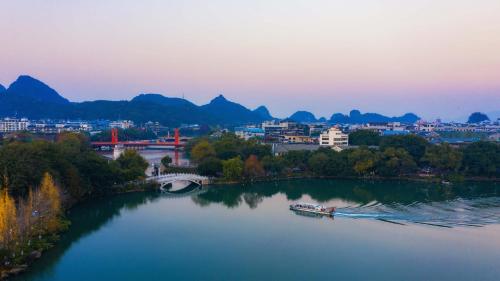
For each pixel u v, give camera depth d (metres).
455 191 197.12
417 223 140.25
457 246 118.62
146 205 170.12
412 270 102.75
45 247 111.62
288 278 98.75
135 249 117.25
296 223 143.25
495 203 167.88
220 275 100.38
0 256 96.75
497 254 112.62
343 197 185.00
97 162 176.50
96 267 104.19
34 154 147.62
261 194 194.50
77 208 159.75
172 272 102.00
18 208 120.38
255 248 118.69
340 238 126.31
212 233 132.00
